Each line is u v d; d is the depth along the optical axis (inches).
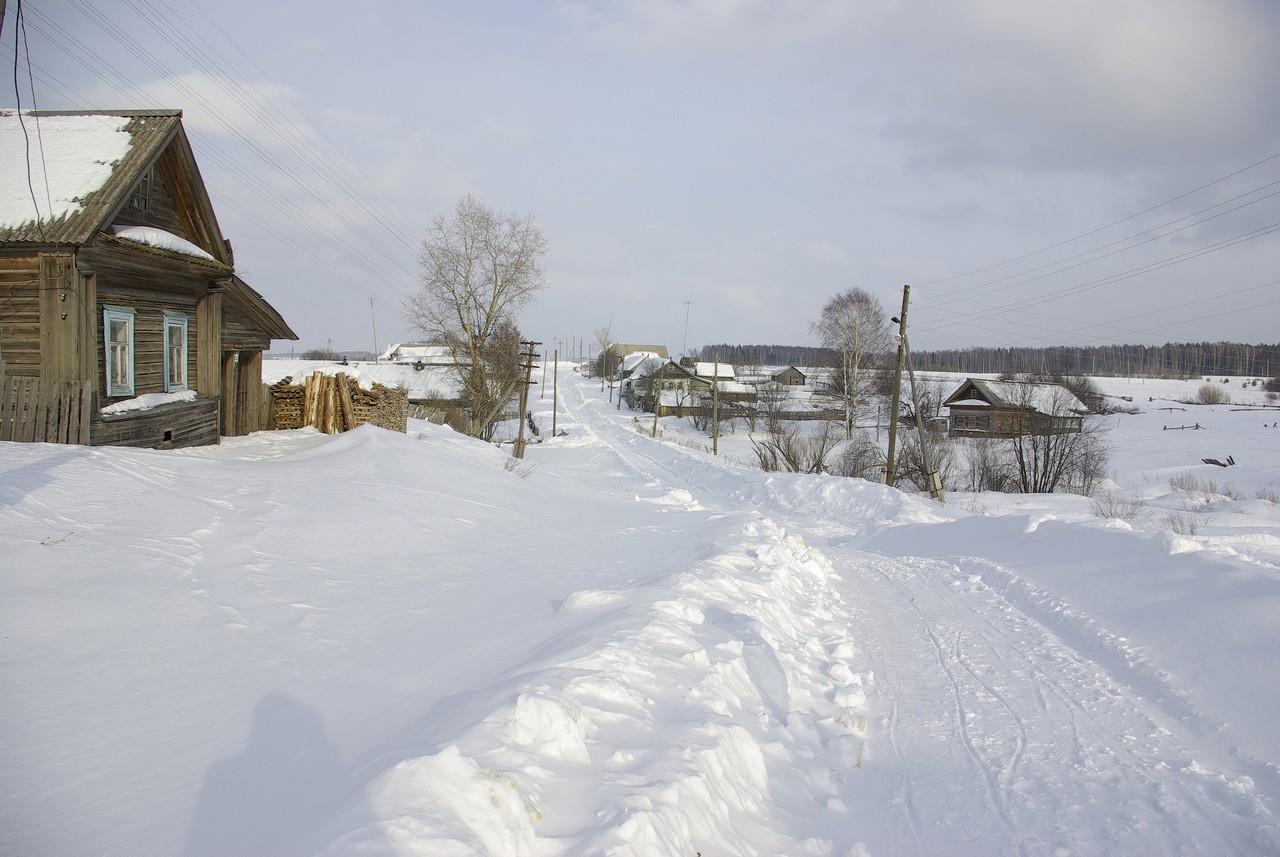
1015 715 224.8
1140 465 1723.7
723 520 501.7
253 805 121.0
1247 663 234.5
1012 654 284.4
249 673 185.3
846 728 210.7
